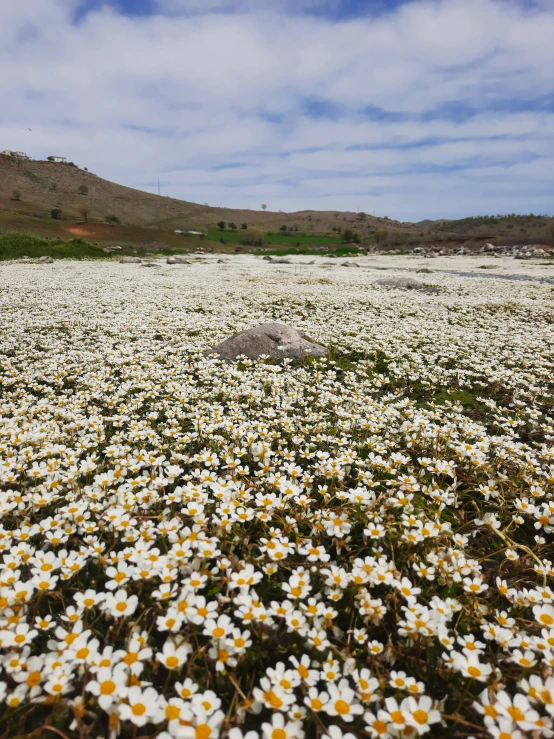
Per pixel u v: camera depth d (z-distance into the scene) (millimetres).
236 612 1878
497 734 1449
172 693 1689
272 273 24984
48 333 8609
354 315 11359
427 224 180375
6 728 1570
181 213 139250
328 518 2643
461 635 2057
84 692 1559
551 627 1961
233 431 4027
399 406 5039
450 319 11094
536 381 6266
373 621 1986
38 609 2066
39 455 3316
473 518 3082
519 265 30453
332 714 1505
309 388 5441
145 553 2193
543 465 3650
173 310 11547
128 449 3598
